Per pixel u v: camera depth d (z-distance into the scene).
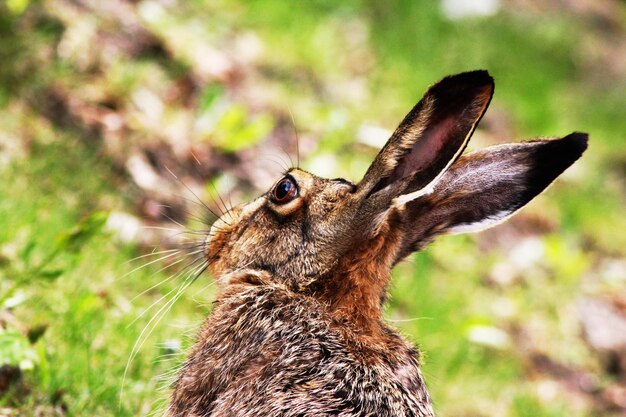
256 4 16.41
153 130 12.75
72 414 8.34
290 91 15.00
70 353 8.76
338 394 6.63
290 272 7.39
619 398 12.61
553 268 14.39
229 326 7.25
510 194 7.52
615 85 21.56
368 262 7.29
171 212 11.90
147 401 8.76
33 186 11.22
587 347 13.38
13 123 11.90
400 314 11.95
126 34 13.99
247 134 13.01
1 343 7.91
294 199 7.48
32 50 12.73
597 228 16.62
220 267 7.91
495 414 11.16
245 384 6.87
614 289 15.02
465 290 13.23
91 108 12.65
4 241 9.86
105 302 9.89
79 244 8.91
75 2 13.94
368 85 16.41
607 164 18.88
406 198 6.72
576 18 24.39
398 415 6.65
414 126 6.71
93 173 11.80
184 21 15.25
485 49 19.44
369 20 18.44
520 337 13.03
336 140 14.01
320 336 6.96
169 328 9.66
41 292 9.45
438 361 11.34
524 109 18.34
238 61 15.00
